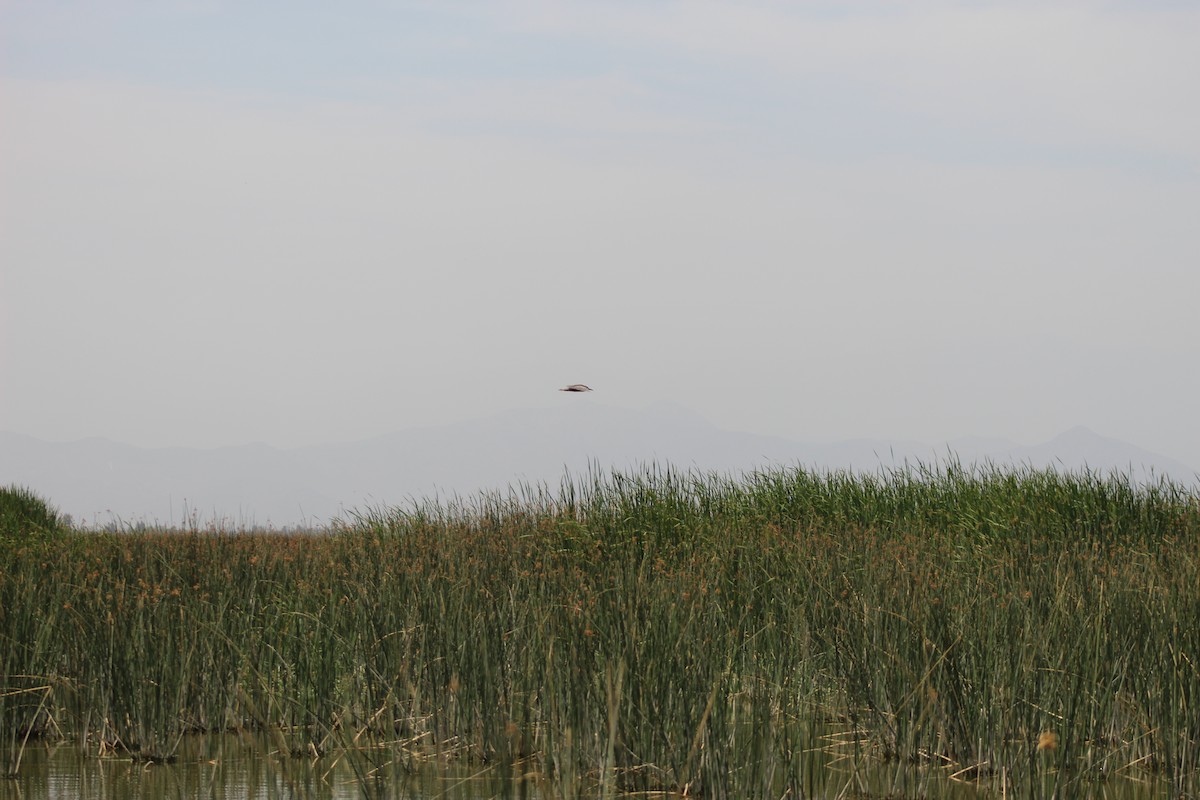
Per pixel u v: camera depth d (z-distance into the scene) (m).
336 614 17.72
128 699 15.47
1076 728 13.84
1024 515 24.77
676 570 20.08
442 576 18.47
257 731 16.34
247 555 21.77
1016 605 15.98
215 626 16.89
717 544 21.70
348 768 14.49
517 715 14.30
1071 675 14.15
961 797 13.09
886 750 14.70
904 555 19.73
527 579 18.08
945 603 16.17
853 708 15.45
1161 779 13.79
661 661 13.63
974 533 24.44
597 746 13.33
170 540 23.36
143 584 18.06
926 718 14.47
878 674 15.32
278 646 17.45
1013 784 13.04
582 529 22.95
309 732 15.67
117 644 15.87
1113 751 14.32
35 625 17.23
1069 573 17.62
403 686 15.75
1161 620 15.45
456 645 15.60
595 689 13.42
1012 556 20.20
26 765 14.73
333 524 25.94
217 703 16.38
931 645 14.70
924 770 14.00
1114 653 15.03
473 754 14.81
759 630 17.16
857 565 19.56
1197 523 23.44
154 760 14.94
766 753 12.61
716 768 12.57
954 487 26.98
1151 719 14.41
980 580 17.59
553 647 14.55
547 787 12.35
